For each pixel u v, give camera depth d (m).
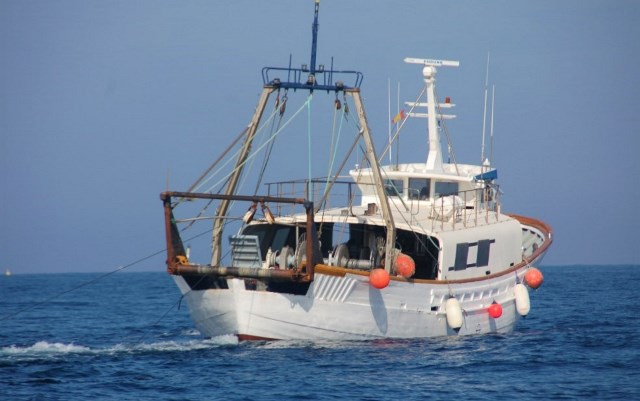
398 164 124.38
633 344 108.88
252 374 86.00
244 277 93.69
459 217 111.56
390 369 89.25
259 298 94.75
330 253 102.00
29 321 145.88
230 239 95.50
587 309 160.38
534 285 117.44
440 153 122.81
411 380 85.19
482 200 120.25
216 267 93.94
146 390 80.44
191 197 94.62
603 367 93.56
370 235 108.06
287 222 101.19
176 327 133.38
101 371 87.75
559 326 130.62
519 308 116.31
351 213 105.06
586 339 113.12
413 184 117.12
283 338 97.06
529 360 96.50
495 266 115.06
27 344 112.50
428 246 111.06
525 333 119.19
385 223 100.25
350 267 101.19
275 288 94.25
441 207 110.31
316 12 101.94
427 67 122.31
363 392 80.31
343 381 83.81
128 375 86.00
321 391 80.19
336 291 94.88
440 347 101.31
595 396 81.00
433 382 84.81
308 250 91.56
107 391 80.12
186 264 95.75
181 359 92.50
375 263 104.00
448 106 124.50
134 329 131.25
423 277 112.81
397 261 98.56
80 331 129.00
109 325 138.00
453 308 103.62
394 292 99.06
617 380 87.31
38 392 79.69
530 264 121.62
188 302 99.50
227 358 92.50
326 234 111.88
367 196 118.81
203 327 101.06
